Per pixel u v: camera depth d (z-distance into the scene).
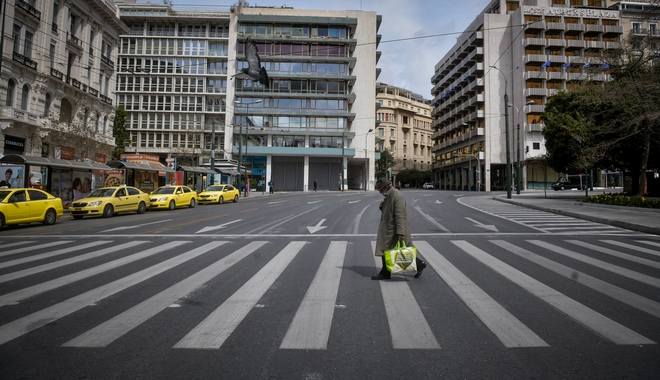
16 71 26.44
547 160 28.75
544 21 53.72
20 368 3.25
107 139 36.22
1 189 14.51
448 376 3.12
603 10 53.88
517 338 3.87
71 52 32.03
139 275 6.59
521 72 54.41
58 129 28.25
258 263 7.59
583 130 24.19
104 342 3.79
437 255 8.30
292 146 56.50
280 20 56.22
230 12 58.41
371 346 3.70
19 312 4.68
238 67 56.59
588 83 25.06
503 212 19.30
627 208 17.59
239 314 4.61
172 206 23.17
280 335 3.97
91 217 19.05
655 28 18.41
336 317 4.52
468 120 61.03
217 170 41.03
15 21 26.27
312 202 28.45
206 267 7.23
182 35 60.81
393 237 6.23
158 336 3.95
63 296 5.36
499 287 5.76
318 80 56.88
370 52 59.88
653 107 17.17
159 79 59.75
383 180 6.47
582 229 12.68
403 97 96.56
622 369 3.22
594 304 4.92
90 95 33.78
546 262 7.55
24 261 7.85
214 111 59.53
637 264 7.34
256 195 42.75
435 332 4.05
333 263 7.59
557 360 3.39
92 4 33.97
